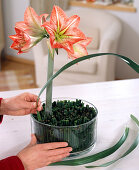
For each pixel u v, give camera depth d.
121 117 1.42
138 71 1.07
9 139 1.28
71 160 1.15
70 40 1.02
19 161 1.10
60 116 1.20
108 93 1.60
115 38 3.07
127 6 3.70
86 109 1.24
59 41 1.02
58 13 1.02
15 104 1.30
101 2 3.95
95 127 1.21
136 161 1.18
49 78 1.14
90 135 1.18
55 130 1.14
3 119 1.40
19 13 4.24
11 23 4.37
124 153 1.21
